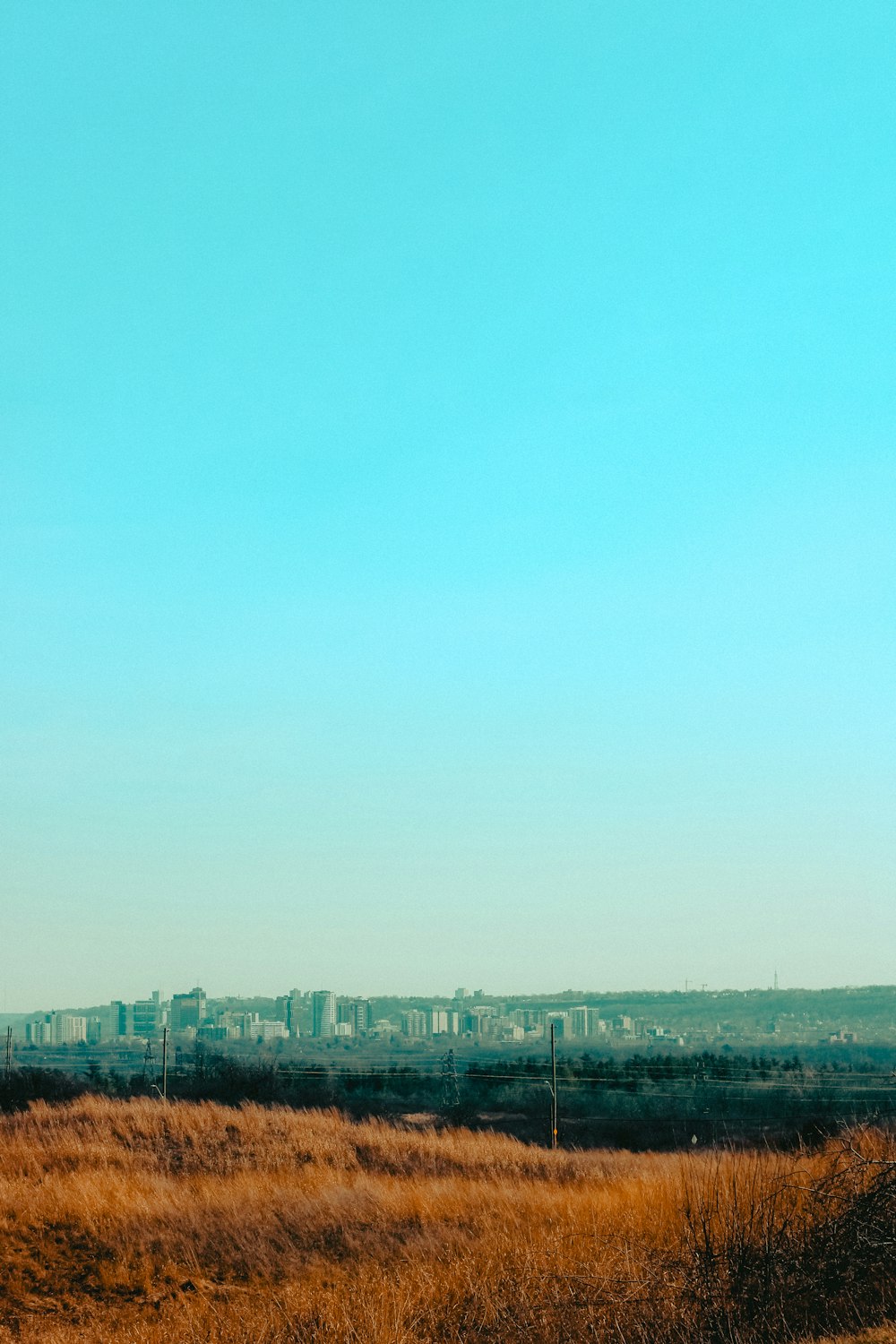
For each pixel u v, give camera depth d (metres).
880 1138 14.21
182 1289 16.20
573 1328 11.66
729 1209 12.21
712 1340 10.87
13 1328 14.51
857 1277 11.17
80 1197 20.23
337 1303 13.38
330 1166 29.84
